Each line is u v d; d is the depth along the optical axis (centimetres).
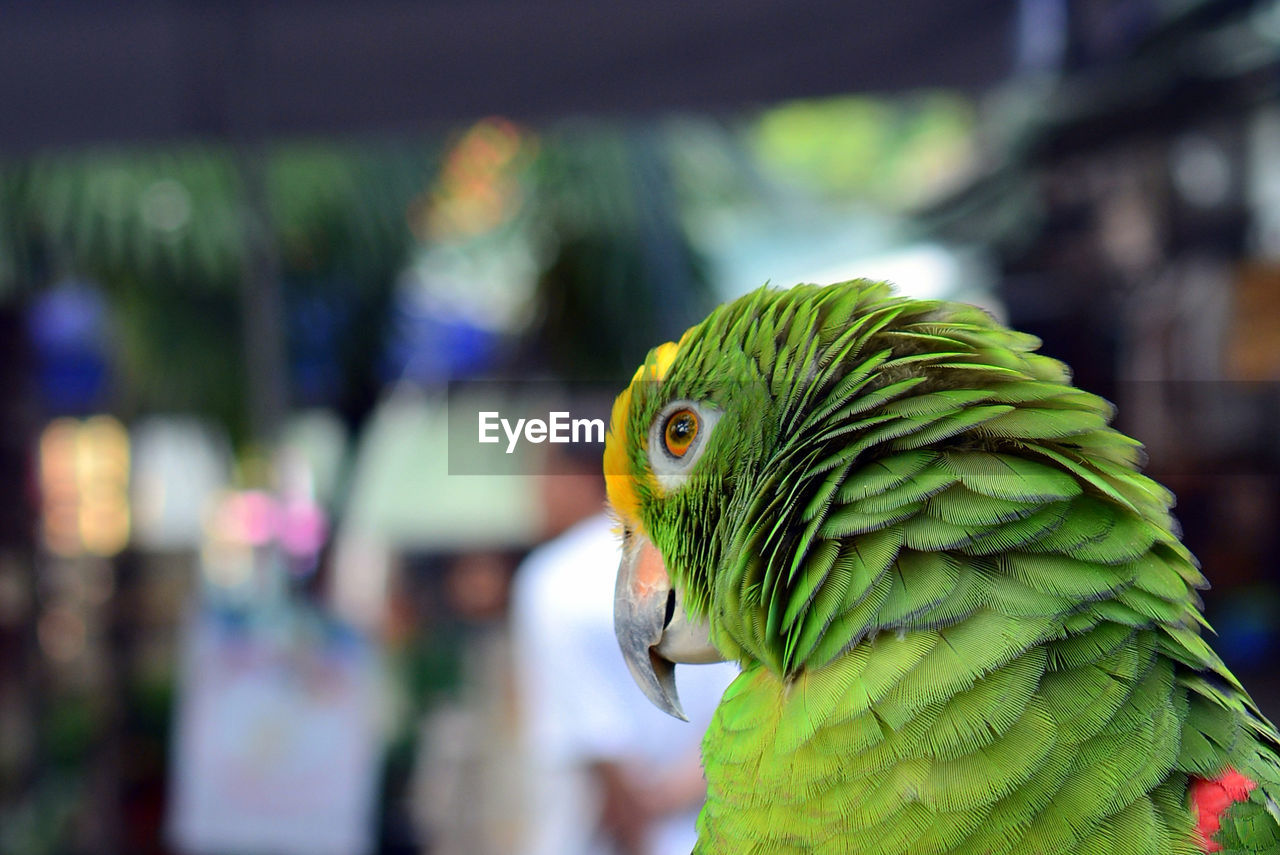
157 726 461
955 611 124
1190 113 420
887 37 307
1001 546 126
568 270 481
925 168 1027
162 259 464
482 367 501
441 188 499
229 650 328
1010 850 120
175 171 445
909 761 123
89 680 477
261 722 327
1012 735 121
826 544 131
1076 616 124
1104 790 120
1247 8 360
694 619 159
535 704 261
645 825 251
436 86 314
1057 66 325
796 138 1125
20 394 455
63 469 559
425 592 370
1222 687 141
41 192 443
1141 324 470
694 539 156
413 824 343
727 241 647
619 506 170
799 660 132
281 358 326
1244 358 434
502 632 325
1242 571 404
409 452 452
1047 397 132
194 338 496
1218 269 449
